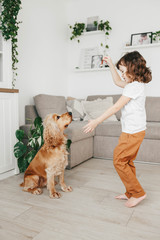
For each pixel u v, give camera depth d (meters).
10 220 1.33
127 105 1.47
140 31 3.49
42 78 3.26
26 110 2.87
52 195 1.65
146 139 2.61
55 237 1.16
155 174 2.22
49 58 3.42
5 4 2.08
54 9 3.49
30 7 2.93
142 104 1.47
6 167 2.08
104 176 2.15
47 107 2.93
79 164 2.59
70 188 1.80
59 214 1.41
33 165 1.77
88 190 1.81
